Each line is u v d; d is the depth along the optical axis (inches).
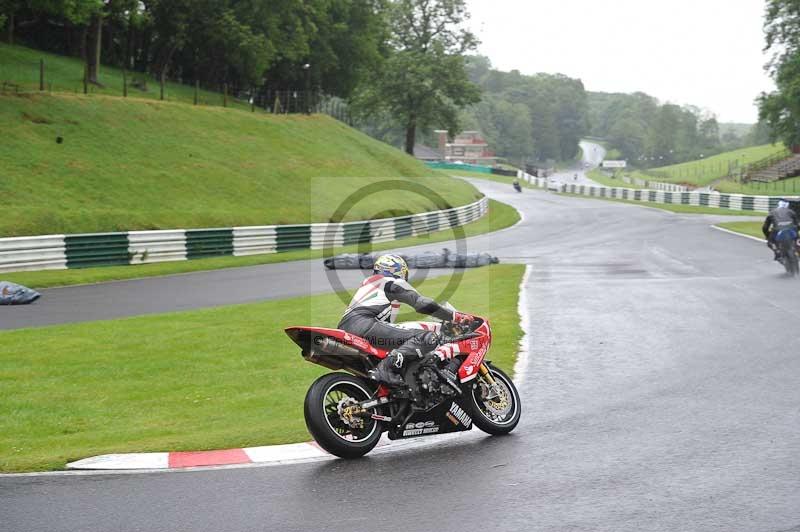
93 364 451.5
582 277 861.2
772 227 838.5
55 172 1330.0
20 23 2341.3
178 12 2546.8
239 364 449.4
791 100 3036.4
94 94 1750.7
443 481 241.9
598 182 5541.3
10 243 920.3
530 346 465.4
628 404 335.0
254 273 967.0
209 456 270.8
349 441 265.1
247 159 1758.1
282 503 223.6
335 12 3176.7
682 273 895.1
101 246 1013.8
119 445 286.5
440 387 280.4
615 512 213.8
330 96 3631.9
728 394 348.5
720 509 214.8
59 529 205.8
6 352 484.7
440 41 3476.9
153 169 1505.9
